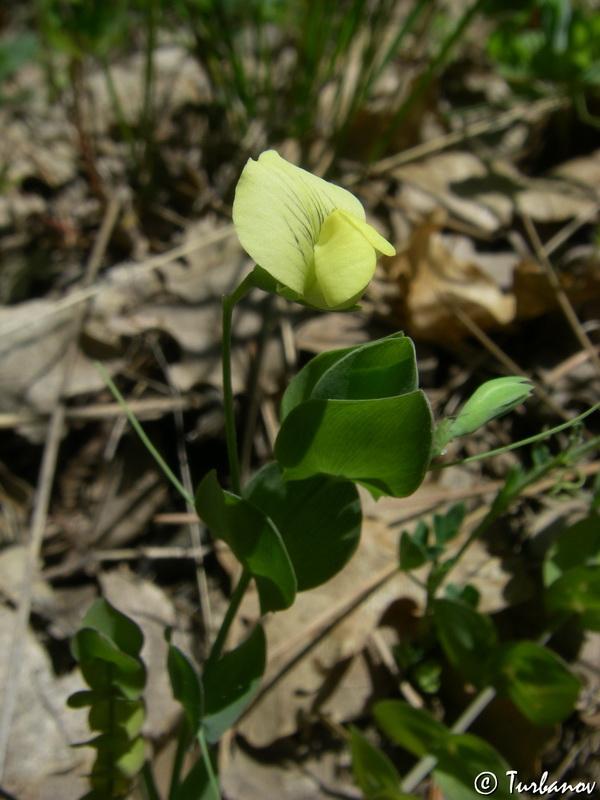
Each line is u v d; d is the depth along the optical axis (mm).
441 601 95
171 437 132
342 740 105
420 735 92
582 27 156
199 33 164
